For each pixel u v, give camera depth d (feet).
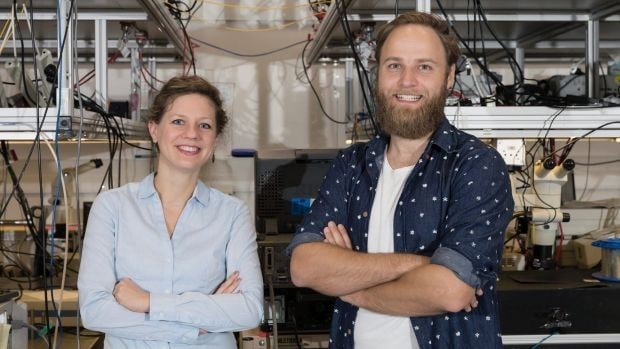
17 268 9.30
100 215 5.67
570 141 8.39
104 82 9.06
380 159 5.60
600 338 6.52
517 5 8.61
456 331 4.93
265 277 7.45
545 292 6.49
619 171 11.62
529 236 8.54
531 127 6.86
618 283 6.85
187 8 10.99
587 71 8.84
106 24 9.25
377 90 5.57
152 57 11.66
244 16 11.84
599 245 7.22
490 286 5.04
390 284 4.89
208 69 11.80
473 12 8.84
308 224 5.60
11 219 10.07
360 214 5.47
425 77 5.27
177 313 5.24
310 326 7.73
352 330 5.32
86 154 11.15
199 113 5.73
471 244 4.75
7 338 5.76
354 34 9.43
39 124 6.22
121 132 8.11
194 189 5.94
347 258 5.06
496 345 4.96
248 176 11.46
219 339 5.63
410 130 5.28
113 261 5.57
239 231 5.90
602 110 6.89
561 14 8.91
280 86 11.90
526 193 8.39
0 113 6.23
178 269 5.57
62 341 8.13
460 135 5.40
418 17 5.42
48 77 6.78
